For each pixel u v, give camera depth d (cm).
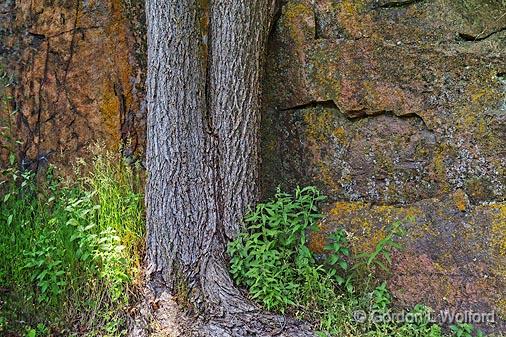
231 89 371
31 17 433
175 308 355
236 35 370
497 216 356
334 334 339
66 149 433
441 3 379
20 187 431
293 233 368
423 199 379
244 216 375
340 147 400
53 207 423
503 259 349
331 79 398
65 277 388
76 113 432
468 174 369
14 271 395
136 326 362
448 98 374
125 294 374
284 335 337
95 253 385
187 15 366
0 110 435
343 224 386
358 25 393
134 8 427
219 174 374
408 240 371
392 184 388
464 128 370
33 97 436
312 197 388
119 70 428
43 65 433
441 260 362
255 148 381
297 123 411
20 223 412
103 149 425
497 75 364
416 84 380
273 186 414
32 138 437
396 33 386
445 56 374
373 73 390
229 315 347
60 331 380
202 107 371
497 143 362
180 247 364
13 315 388
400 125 387
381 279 371
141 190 418
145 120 428
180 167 365
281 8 410
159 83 367
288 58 409
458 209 367
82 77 431
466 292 354
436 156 377
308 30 403
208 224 367
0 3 435
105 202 396
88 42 429
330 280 362
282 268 360
